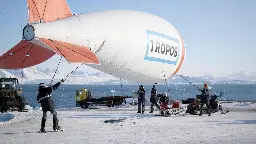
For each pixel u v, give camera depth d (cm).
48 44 836
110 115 1559
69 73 952
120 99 2498
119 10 1195
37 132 934
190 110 1622
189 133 900
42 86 949
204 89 1570
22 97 2108
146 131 948
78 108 2378
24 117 1420
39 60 1060
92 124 1133
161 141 761
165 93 1584
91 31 1014
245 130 964
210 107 1641
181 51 1434
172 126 1077
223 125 1104
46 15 930
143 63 1233
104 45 1064
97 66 1178
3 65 1023
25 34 834
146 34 1205
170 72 1426
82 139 798
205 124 1138
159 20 1337
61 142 752
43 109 944
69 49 893
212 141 759
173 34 1379
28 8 882
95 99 2427
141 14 1259
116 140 780
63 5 986
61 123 1163
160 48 1280
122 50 1124
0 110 1923
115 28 1097
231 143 730
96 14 1093
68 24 954
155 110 2044
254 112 1805
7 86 2050
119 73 1249
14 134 891
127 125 1107
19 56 1023
